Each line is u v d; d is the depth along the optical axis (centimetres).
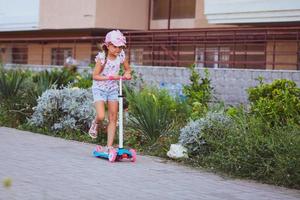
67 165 1032
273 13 1969
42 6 2864
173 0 2645
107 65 1114
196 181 954
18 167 992
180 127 1266
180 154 1130
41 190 830
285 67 2092
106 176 954
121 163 1084
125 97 1335
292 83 1281
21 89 1705
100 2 2616
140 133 1295
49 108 1458
